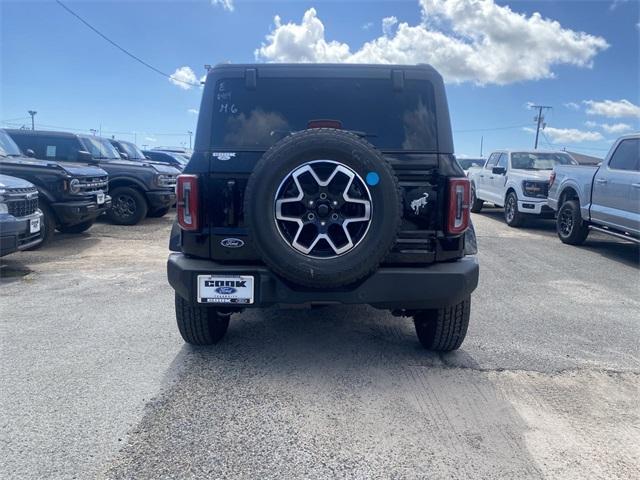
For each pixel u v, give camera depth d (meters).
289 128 3.89
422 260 3.69
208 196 3.69
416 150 3.77
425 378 3.88
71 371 3.92
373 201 3.35
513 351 4.46
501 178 13.26
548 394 3.67
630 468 2.82
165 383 3.73
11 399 3.47
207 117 3.88
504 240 10.50
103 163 12.08
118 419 3.22
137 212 12.10
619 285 6.97
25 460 2.79
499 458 2.88
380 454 2.89
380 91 3.89
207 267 3.66
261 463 2.79
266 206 3.36
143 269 7.47
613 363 4.25
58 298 5.93
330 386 3.72
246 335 4.76
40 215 7.57
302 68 3.91
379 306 3.70
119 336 4.69
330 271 3.35
